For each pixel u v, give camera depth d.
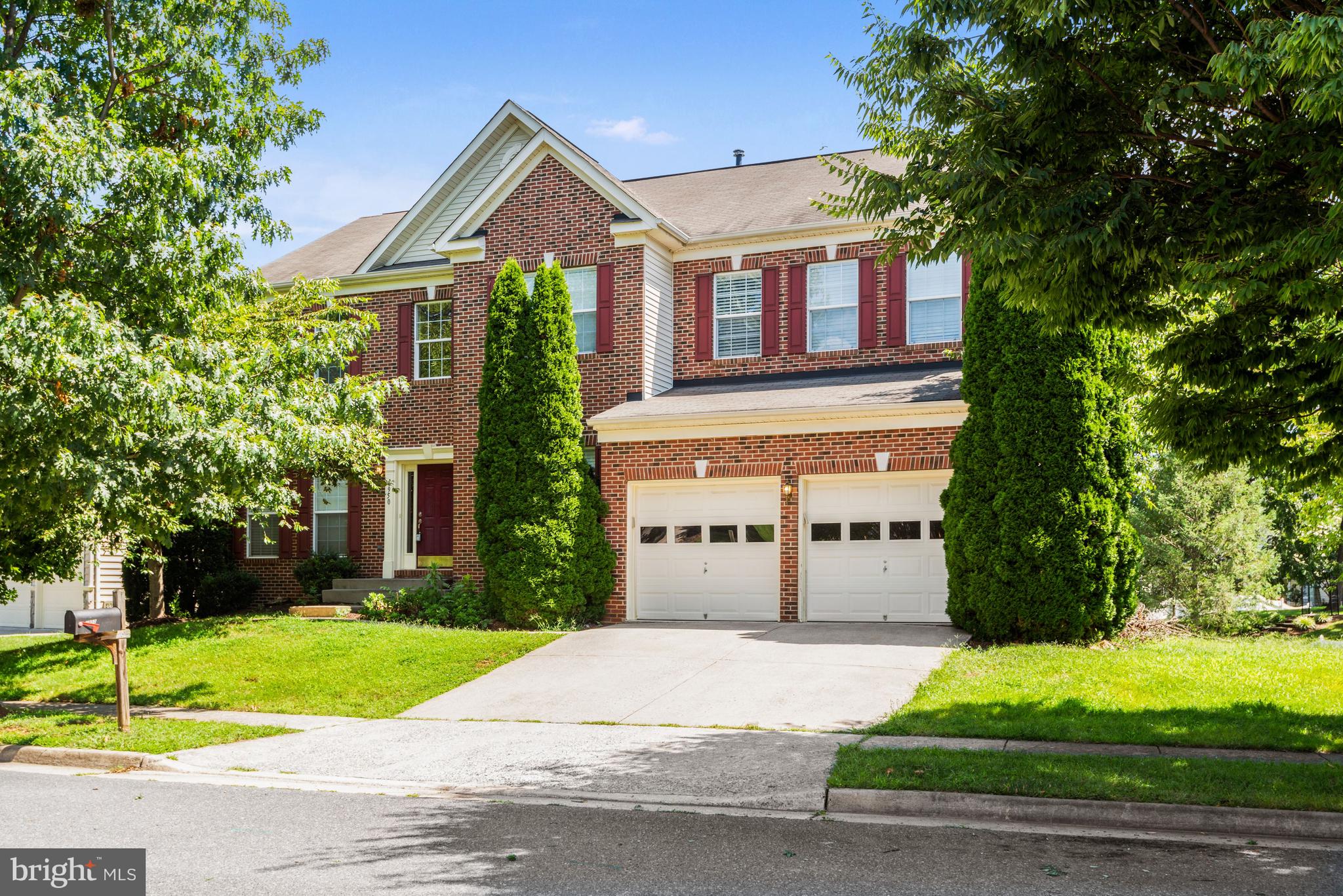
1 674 16.02
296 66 16.34
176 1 15.18
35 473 11.42
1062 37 8.12
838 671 13.64
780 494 18.59
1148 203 8.41
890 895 6.13
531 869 6.70
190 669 15.52
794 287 21.11
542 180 21.61
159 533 14.12
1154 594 20.16
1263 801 7.77
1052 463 15.04
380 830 7.76
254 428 12.22
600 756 10.20
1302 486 9.78
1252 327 8.84
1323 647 15.23
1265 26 6.99
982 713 11.17
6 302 11.38
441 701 13.37
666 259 21.78
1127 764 8.87
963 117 8.85
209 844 7.38
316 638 16.86
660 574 19.39
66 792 9.26
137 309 12.88
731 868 6.71
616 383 20.84
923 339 20.30
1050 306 8.86
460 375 21.95
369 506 23.83
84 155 11.54
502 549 18.56
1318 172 7.54
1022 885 6.30
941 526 17.52
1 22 15.15
